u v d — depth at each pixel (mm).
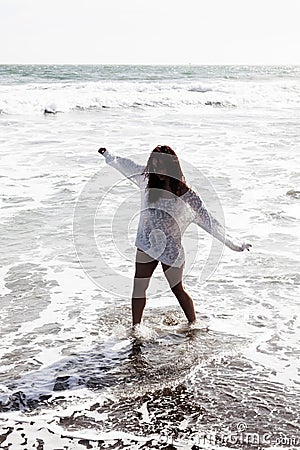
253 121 17797
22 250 6453
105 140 13492
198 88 26266
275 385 3926
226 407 3666
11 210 7879
